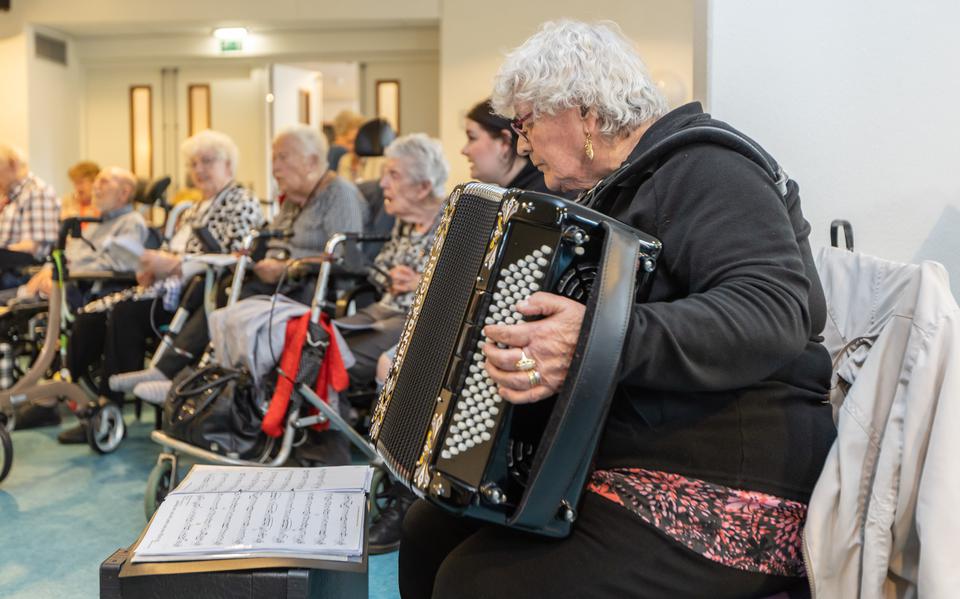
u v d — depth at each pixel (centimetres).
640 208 119
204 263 310
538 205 108
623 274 105
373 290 296
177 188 802
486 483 108
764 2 192
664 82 508
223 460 239
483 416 108
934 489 104
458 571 120
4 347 369
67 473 310
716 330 105
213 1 716
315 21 715
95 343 372
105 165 811
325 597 122
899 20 189
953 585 102
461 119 656
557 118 128
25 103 743
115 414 340
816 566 113
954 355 107
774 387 118
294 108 791
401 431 118
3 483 296
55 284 328
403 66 751
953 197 191
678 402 117
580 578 113
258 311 241
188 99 793
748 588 116
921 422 108
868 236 194
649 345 105
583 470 112
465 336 110
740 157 116
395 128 756
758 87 194
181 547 118
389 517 236
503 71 130
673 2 605
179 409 245
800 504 118
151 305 366
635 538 114
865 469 112
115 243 347
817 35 192
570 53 124
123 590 115
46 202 441
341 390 247
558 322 105
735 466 116
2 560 228
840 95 192
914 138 191
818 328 124
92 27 754
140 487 293
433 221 280
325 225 329
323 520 128
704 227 112
